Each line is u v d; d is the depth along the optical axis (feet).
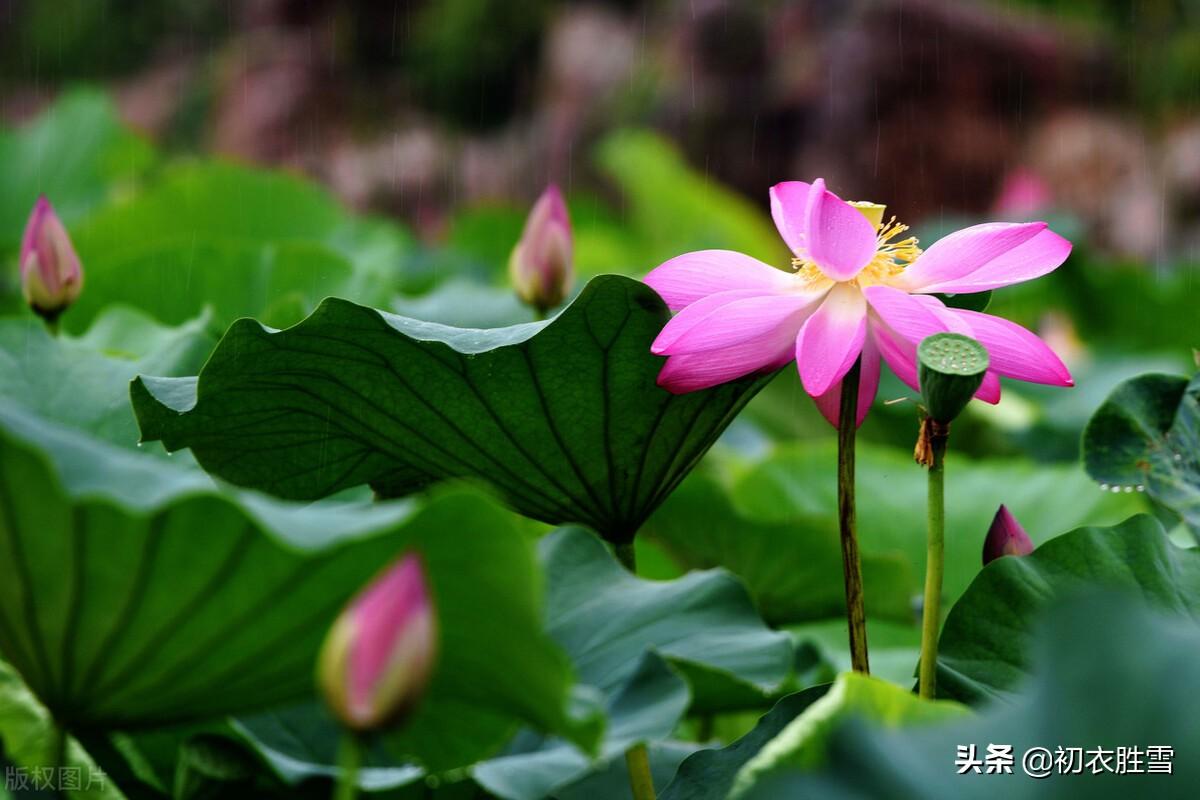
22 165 26.14
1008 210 21.85
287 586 8.44
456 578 8.38
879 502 12.12
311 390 9.36
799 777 8.46
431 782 9.25
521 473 9.49
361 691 8.18
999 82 42.47
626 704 9.11
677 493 10.79
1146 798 8.34
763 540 10.82
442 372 9.29
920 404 9.08
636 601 9.45
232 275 12.57
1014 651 9.21
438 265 22.38
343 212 19.57
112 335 11.48
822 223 9.07
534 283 10.94
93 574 8.43
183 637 8.52
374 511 8.39
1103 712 8.42
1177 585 9.27
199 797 9.20
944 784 8.40
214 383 9.30
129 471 8.36
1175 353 19.29
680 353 9.14
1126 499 11.96
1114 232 42.37
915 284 9.23
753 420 17.34
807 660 10.40
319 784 9.21
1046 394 16.26
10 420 8.36
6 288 18.17
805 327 9.12
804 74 42.86
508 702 8.55
